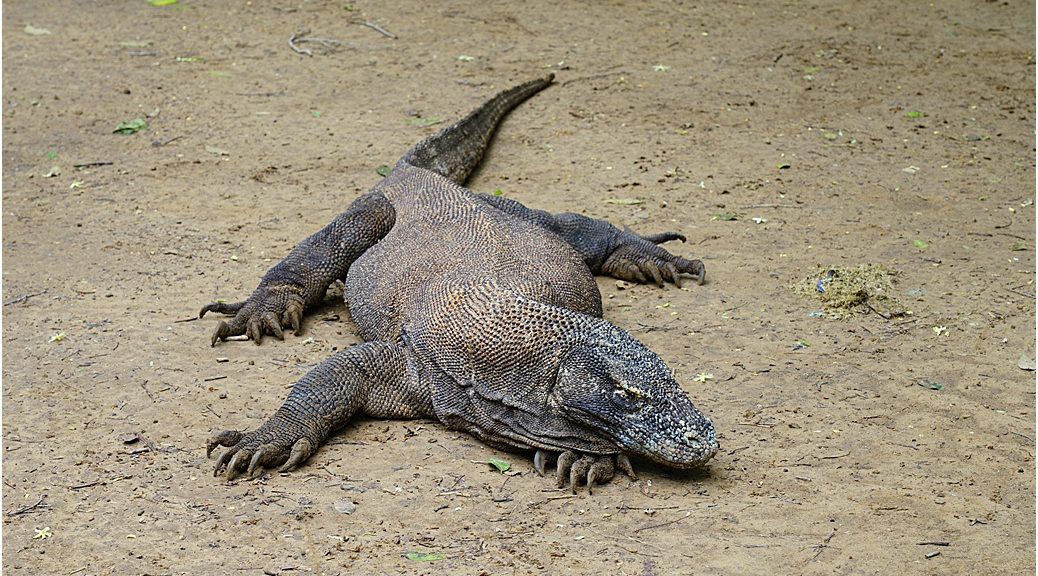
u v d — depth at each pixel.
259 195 20.00
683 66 26.45
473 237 14.45
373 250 15.17
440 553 10.23
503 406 11.80
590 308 14.00
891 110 23.91
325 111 23.92
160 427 12.50
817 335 14.81
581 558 10.16
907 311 15.41
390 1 31.42
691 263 16.52
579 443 11.48
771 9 30.95
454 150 20.31
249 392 13.30
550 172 20.89
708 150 21.86
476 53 27.41
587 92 24.86
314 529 10.61
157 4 31.22
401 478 11.50
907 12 30.78
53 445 12.12
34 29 29.02
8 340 14.66
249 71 26.20
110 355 14.25
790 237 18.06
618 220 18.77
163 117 23.62
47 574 9.92
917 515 10.84
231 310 15.26
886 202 19.47
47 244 18.05
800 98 24.58
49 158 21.70
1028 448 12.07
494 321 11.99
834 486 11.34
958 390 13.34
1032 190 19.94
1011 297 15.81
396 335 13.45
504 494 11.23
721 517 10.80
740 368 13.88
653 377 11.33
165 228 18.64
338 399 12.23
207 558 10.15
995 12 30.81
